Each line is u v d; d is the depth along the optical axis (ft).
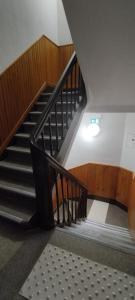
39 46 11.63
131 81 5.53
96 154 13.00
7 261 4.47
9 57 9.04
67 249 4.75
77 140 12.69
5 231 5.60
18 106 9.82
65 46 14.24
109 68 5.01
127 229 9.41
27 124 9.80
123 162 12.23
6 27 8.71
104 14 3.40
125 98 6.87
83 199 10.18
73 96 8.45
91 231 6.37
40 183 5.13
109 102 7.47
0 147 8.50
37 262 4.38
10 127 9.26
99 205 13.21
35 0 11.00
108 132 12.23
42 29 12.01
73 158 12.84
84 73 5.42
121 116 11.59
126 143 11.80
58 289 3.71
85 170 13.53
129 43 3.98
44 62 12.42
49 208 5.40
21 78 9.96
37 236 5.31
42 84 12.23
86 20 3.60
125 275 3.97
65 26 13.96
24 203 6.53
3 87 8.67
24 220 5.56
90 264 4.27
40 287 3.76
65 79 6.81
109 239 5.65
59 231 5.53
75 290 3.68
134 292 3.62
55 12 13.69
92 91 6.54
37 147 4.83
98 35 3.91
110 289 3.68
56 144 6.93
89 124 12.32
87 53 4.51
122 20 3.45
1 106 8.60
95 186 13.75
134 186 10.15
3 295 3.66
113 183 13.10
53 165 5.27
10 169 7.44
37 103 11.04
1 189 6.85
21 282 3.91
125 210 12.43
